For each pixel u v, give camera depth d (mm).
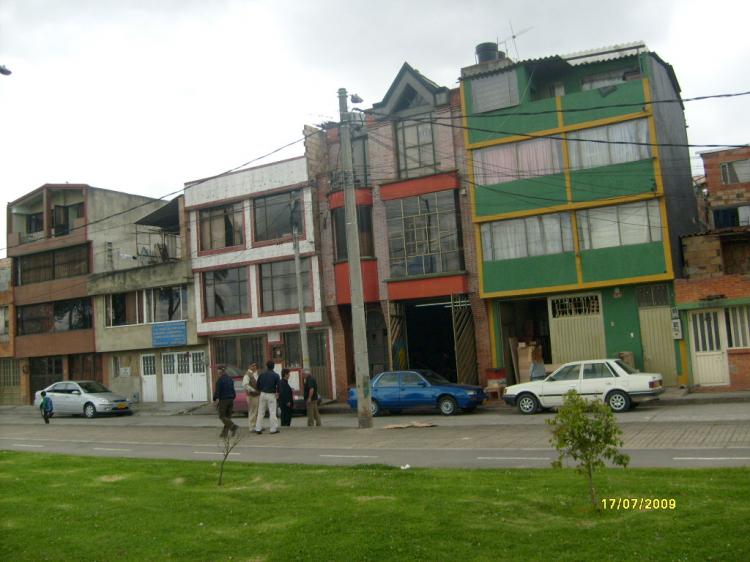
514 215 27641
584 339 26875
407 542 7234
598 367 21844
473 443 15977
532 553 6727
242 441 19094
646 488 8906
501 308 28750
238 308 34781
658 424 17328
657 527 7230
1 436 24203
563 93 29234
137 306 38531
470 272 28812
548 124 27219
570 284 26703
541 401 22531
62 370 41906
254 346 34688
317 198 32719
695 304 24875
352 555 6992
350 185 21797
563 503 8461
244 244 34406
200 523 8625
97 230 41438
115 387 39375
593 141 25781
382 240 30609
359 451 15914
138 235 43438
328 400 31922
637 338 26016
